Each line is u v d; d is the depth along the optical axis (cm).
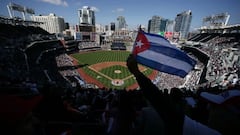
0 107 218
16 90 564
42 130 407
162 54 654
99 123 557
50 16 19600
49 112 555
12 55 4972
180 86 4966
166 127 243
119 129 385
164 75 6550
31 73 4634
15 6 9388
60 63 7794
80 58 10100
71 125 508
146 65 644
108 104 865
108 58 10600
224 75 3472
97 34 15262
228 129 275
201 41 10562
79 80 5591
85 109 861
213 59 5706
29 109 238
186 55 660
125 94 426
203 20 12425
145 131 322
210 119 315
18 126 210
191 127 259
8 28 7719
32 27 10269
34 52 7344
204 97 343
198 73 5491
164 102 246
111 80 6278
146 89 260
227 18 10119
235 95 296
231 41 7738
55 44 10119
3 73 3000
